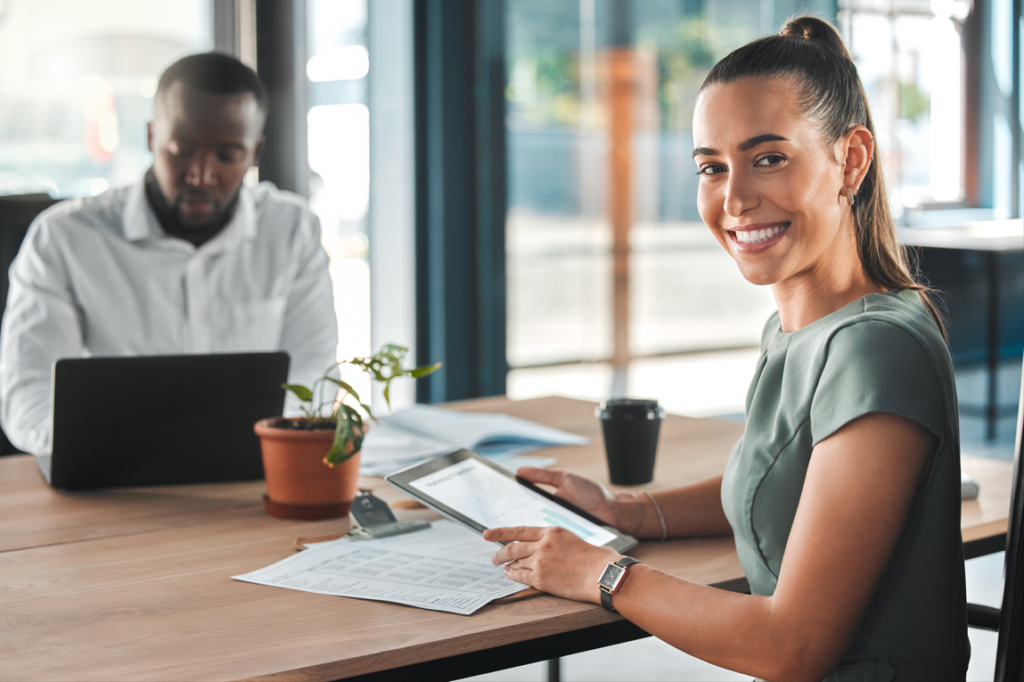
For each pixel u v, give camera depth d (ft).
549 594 3.43
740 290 15.65
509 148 13.93
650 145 14.62
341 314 12.98
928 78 16.06
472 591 3.40
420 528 4.16
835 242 3.46
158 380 4.79
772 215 3.36
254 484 5.03
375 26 12.91
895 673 3.17
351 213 12.94
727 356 15.72
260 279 7.79
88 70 10.83
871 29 15.23
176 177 6.89
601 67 14.23
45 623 3.15
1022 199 17.07
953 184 16.55
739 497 3.51
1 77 10.40
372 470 5.12
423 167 13.57
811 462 3.14
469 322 13.97
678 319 15.29
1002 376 15.38
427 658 2.97
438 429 5.81
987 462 5.19
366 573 3.60
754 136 3.33
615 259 14.76
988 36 16.61
